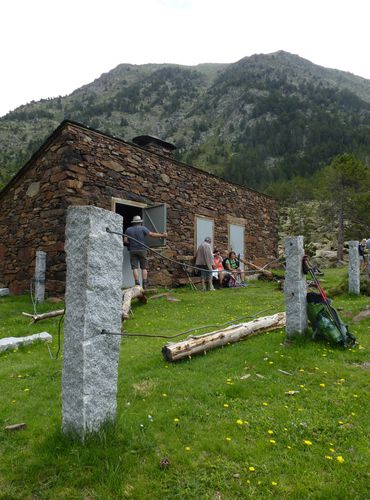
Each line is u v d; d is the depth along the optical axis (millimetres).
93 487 2270
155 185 11773
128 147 10961
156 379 3992
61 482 2305
